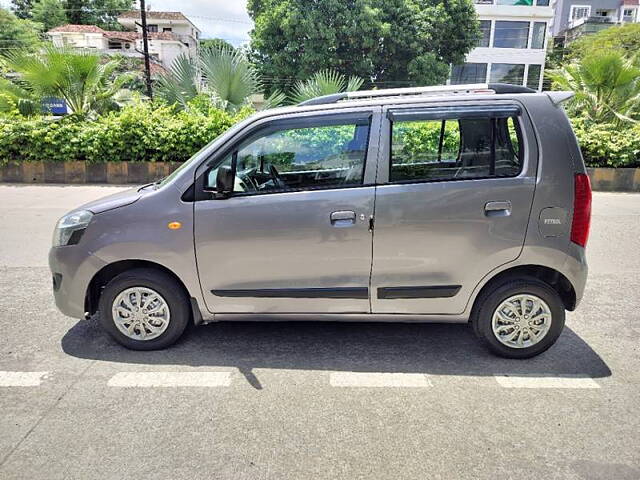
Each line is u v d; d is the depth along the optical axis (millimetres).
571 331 4191
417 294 3518
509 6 36344
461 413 2957
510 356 3645
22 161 12688
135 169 12852
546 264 3449
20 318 4352
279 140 3525
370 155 3449
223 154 3537
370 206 3420
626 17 50062
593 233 7977
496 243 3426
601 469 2469
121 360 3596
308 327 4215
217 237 3484
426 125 3457
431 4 28906
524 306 3570
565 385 3289
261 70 28234
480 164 3451
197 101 13586
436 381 3338
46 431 2754
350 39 27156
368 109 3492
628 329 4234
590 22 44938
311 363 3580
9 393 3146
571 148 3420
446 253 3447
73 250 3582
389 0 27422
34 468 2457
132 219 3531
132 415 2908
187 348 3793
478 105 3439
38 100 13984
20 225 8086
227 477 2402
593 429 2799
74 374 3391
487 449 2621
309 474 2426
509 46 37344
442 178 3441
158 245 3500
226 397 3117
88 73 13750
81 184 12758
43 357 3633
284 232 3455
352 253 3463
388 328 4211
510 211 3395
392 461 2523
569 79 15367
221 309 3629
